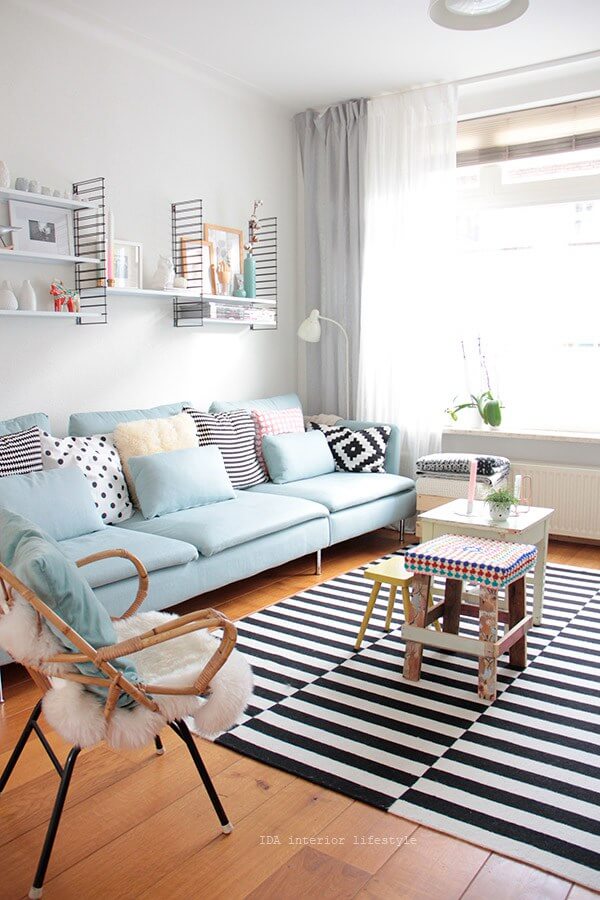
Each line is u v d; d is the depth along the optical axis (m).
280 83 4.57
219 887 1.68
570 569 4.14
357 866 1.74
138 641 1.63
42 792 2.05
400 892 1.66
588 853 1.78
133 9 3.54
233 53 4.09
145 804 1.99
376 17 3.64
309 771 2.11
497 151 4.82
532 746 2.25
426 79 4.53
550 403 4.88
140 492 3.47
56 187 3.66
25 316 3.57
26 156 3.52
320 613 3.41
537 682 2.70
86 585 1.71
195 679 1.77
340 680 2.70
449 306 4.77
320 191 5.11
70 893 1.66
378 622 3.29
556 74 4.41
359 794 2.00
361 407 5.11
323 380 5.26
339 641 3.07
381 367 5.00
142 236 4.13
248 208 4.85
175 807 1.97
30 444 3.17
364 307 5.01
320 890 1.67
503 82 4.54
